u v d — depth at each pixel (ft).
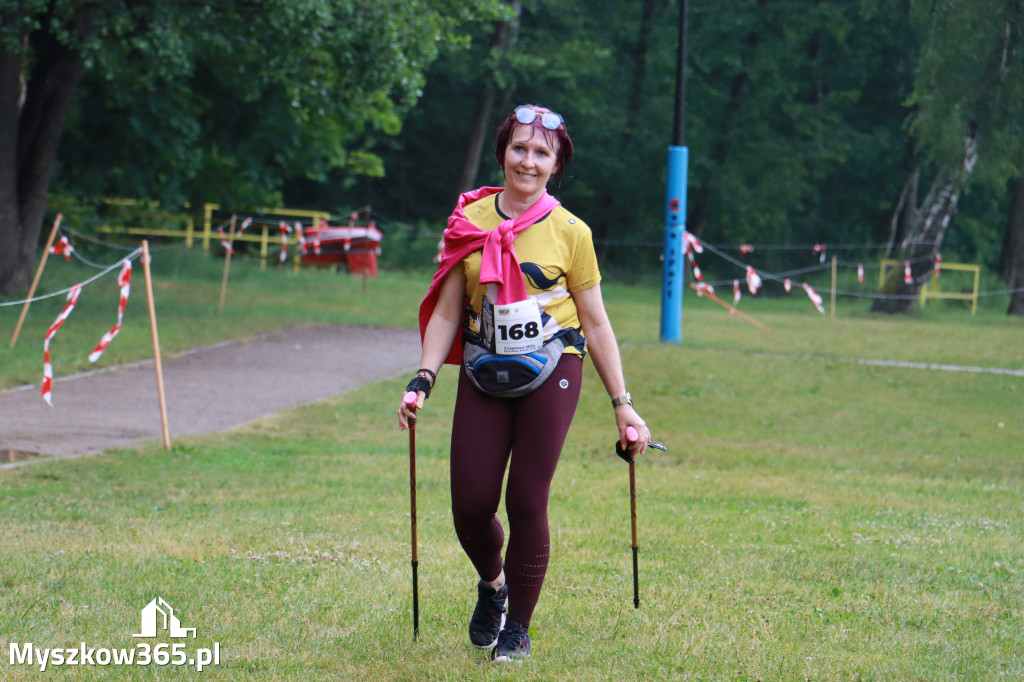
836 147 127.95
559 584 17.04
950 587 17.31
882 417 41.78
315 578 17.07
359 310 74.23
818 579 17.69
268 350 54.19
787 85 127.24
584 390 45.85
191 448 31.14
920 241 95.55
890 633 14.71
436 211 145.48
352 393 43.45
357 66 62.85
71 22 57.16
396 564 18.13
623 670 12.96
